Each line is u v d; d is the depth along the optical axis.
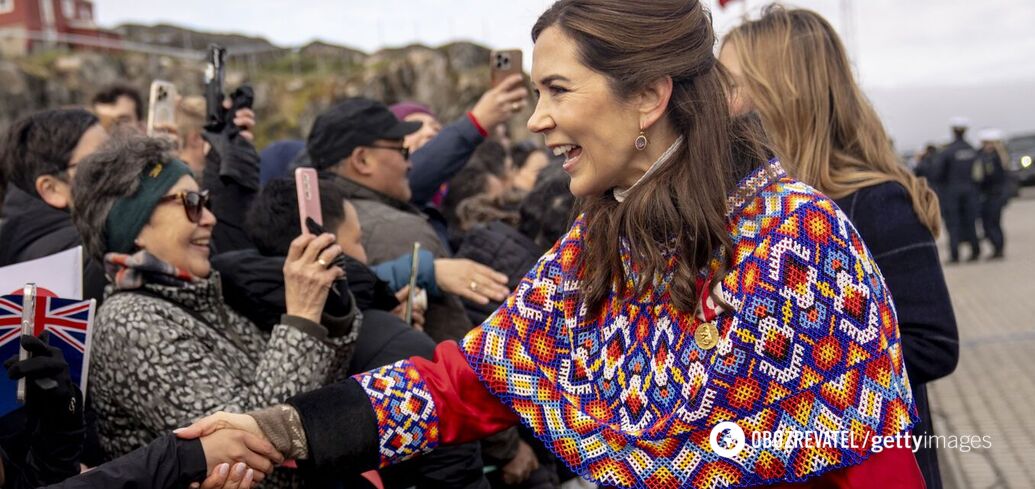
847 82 2.15
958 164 13.29
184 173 2.24
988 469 4.30
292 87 31.31
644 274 1.52
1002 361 6.64
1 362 1.68
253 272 2.33
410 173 3.70
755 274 1.46
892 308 1.50
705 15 1.54
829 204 1.49
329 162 3.25
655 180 1.51
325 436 1.68
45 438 1.70
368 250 3.02
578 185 1.55
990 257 13.61
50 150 2.94
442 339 2.96
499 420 1.75
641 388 1.55
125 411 2.06
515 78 3.68
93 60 24.59
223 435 1.67
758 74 2.16
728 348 1.46
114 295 2.16
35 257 2.80
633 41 1.47
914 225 1.98
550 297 1.69
